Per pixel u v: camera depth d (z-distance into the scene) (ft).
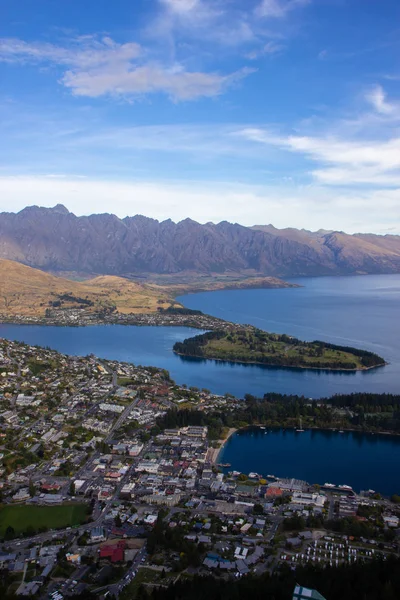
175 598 570.05
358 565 629.10
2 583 623.36
